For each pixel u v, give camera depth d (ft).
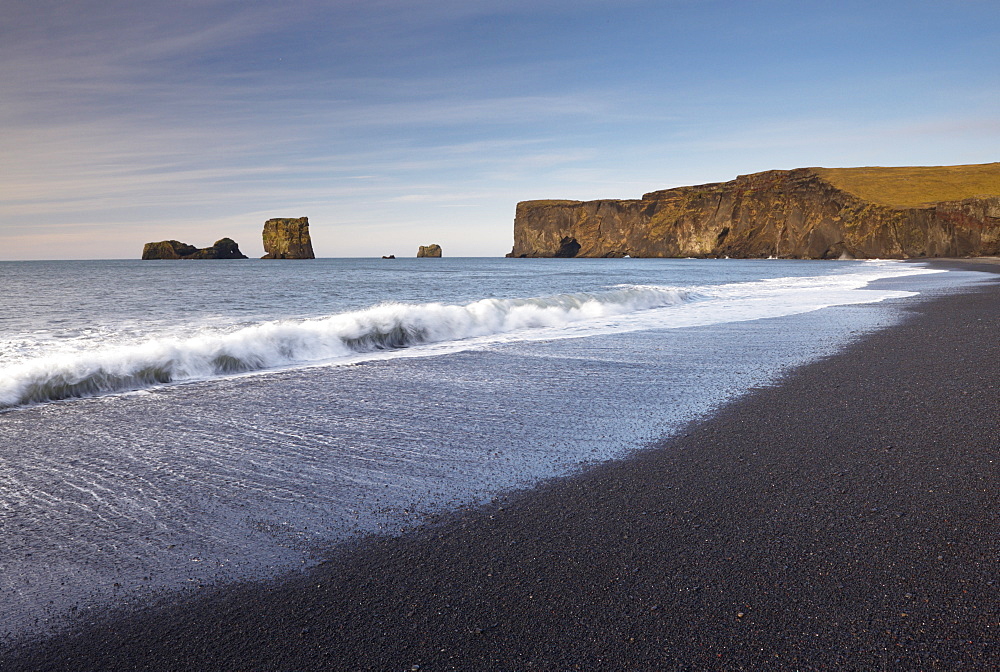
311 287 105.40
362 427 15.20
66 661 6.07
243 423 15.65
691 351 27.17
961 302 49.42
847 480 10.69
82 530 9.21
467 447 13.41
